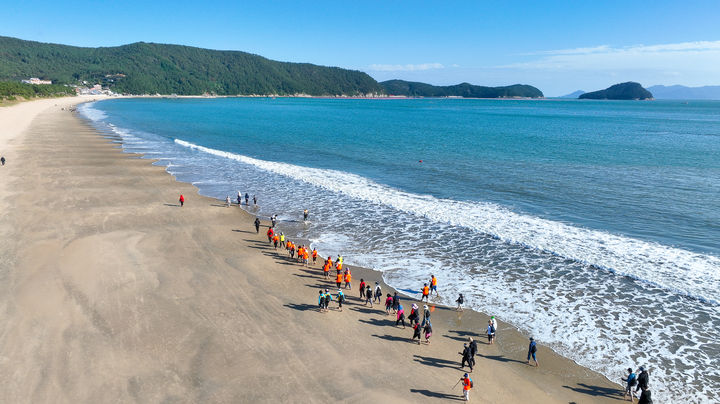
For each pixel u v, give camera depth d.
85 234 32.25
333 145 85.12
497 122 148.62
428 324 20.42
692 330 21.66
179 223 36.34
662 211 39.50
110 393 15.98
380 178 55.00
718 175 53.47
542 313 23.34
